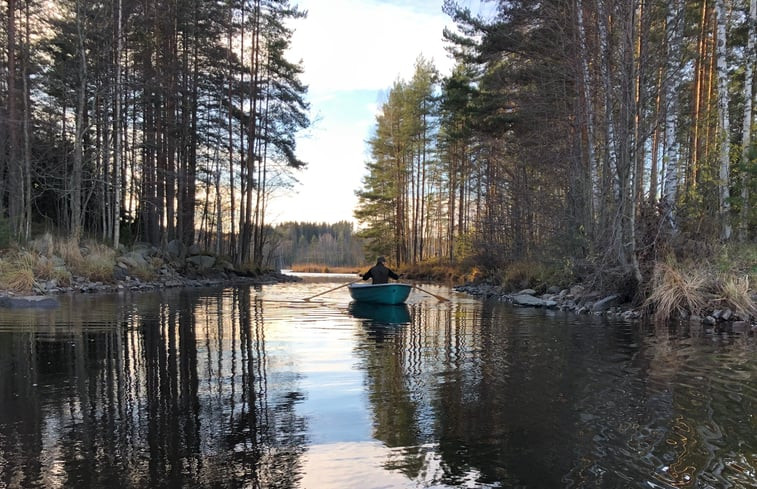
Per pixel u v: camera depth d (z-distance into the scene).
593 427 3.48
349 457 2.97
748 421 3.58
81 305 10.80
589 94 12.85
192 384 4.54
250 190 28.05
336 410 3.85
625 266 10.73
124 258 17.61
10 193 19.05
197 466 2.82
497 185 20.27
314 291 17.78
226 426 3.48
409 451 3.06
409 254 40.31
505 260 19.50
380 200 40.38
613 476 2.72
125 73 19.78
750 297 8.73
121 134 20.83
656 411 3.82
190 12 22.59
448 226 37.22
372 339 7.14
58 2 17.61
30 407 3.83
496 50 17.77
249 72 26.73
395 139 38.25
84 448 3.06
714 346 6.52
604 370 5.16
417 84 36.78
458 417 3.71
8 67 17.52
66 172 20.91
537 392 4.34
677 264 9.89
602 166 12.84
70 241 15.55
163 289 16.69
